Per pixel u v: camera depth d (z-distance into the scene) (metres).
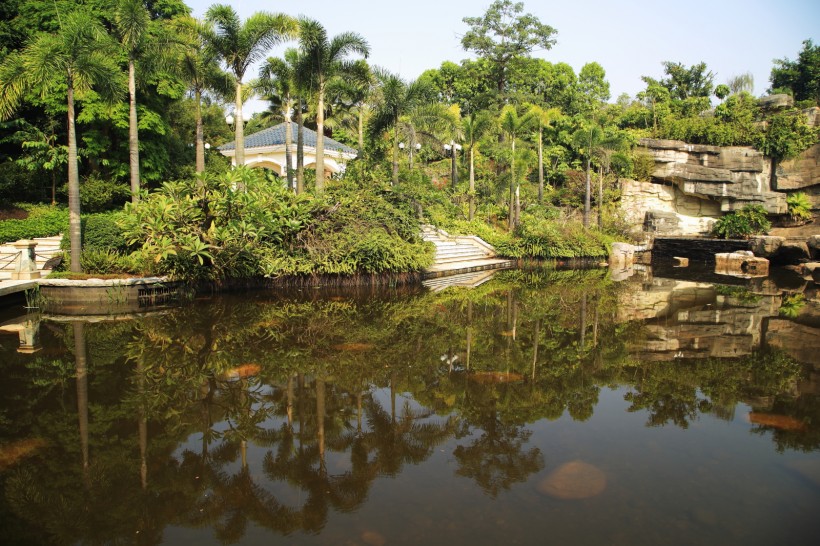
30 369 6.21
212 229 11.12
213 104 28.88
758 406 4.98
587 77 46.28
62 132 17.98
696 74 39.56
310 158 24.72
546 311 10.79
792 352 7.24
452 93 42.38
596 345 7.65
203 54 14.79
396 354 7.06
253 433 4.42
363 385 5.71
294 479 3.61
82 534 2.96
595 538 2.82
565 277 18.31
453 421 4.64
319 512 3.15
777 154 28.72
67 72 10.98
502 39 38.44
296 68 16.20
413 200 17.22
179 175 20.23
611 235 27.42
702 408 4.93
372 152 22.11
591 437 4.23
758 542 2.77
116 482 3.57
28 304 10.46
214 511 3.20
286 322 9.27
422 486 3.46
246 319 9.53
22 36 17.92
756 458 3.81
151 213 11.07
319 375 6.07
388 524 3.00
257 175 13.64
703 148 29.95
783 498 3.24
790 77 37.31
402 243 15.42
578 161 33.25
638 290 14.58
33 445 4.15
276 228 12.90
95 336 8.01
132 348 7.27
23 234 14.47
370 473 3.67
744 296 13.34
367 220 15.04
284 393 5.45
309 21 15.30
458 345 7.61
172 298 11.54
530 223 23.52
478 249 22.81
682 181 29.94
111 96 12.11
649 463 3.74
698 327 9.09
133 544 2.85
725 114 32.28
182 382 5.78
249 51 14.63
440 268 18.23
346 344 7.62
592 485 3.42
